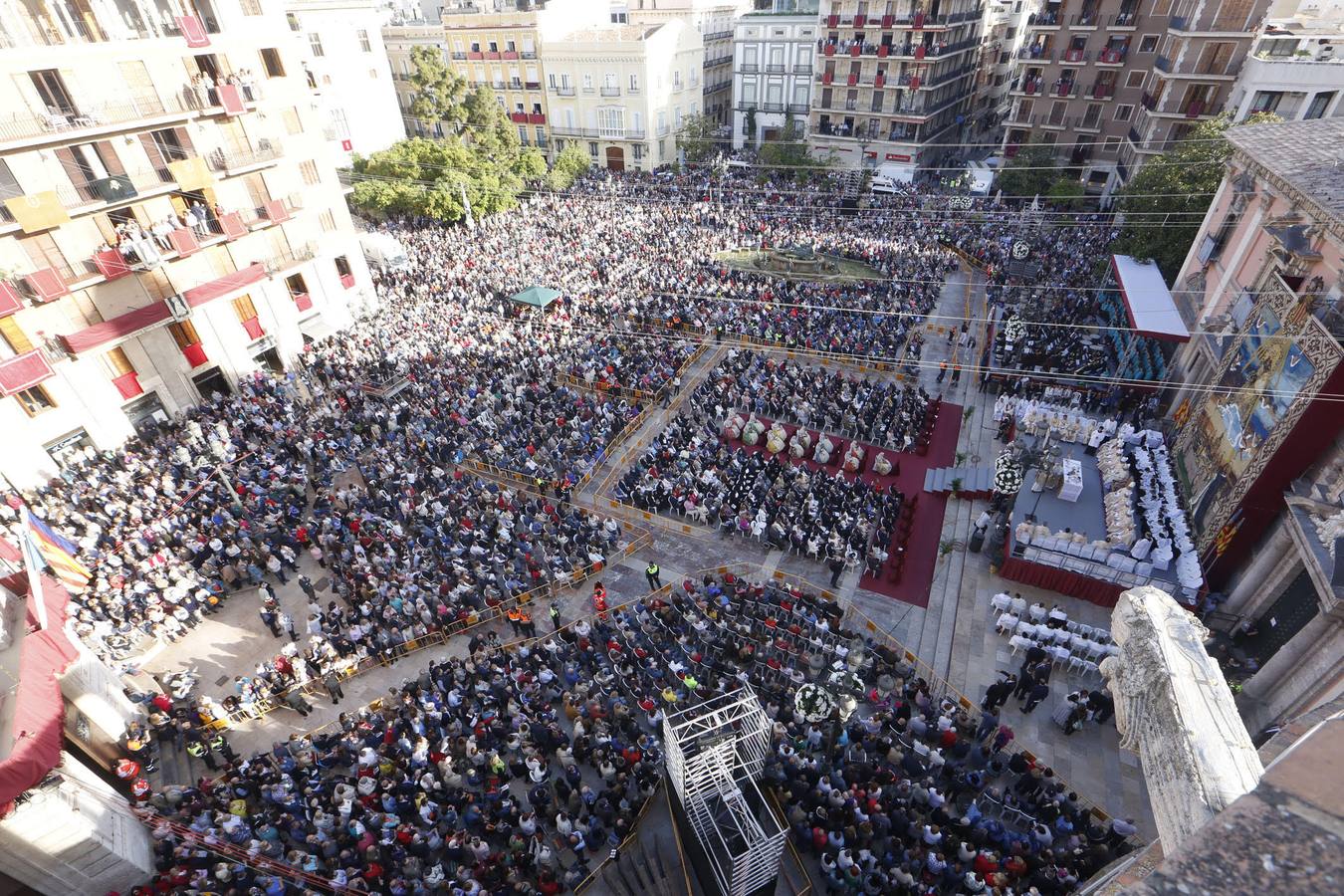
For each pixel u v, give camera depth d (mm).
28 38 26188
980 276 46344
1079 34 54094
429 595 22109
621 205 57500
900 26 58750
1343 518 16984
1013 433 30422
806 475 27750
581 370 35219
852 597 23594
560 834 16359
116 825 15711
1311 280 20750
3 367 26062
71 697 17672
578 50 66688
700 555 25578
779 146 60688
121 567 22781
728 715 16344
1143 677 6012
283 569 24578
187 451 28766
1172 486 24969
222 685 21172
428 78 56656
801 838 15805
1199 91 46625
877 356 35969
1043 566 22953
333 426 31109
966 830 15477
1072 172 56781
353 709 20234
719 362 37125
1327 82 39094
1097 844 14938
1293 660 17422
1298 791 1888
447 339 37031
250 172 34844
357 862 15234
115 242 29797
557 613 22156
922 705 18656
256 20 34406
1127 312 31672
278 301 37438
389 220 57031
